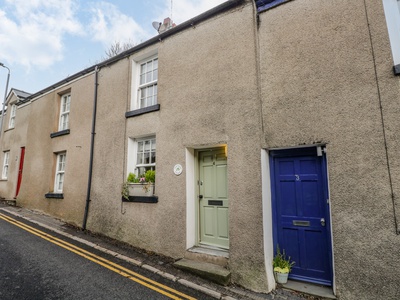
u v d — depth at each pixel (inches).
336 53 156.0
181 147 214.4
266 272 155.9
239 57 193.0
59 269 178.1
